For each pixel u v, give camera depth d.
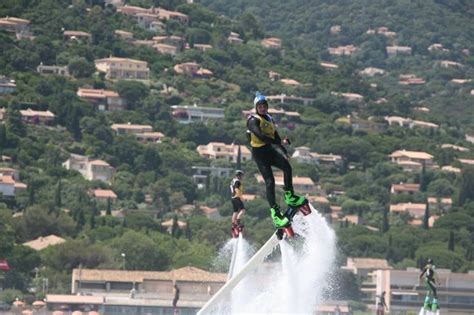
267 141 58.56
